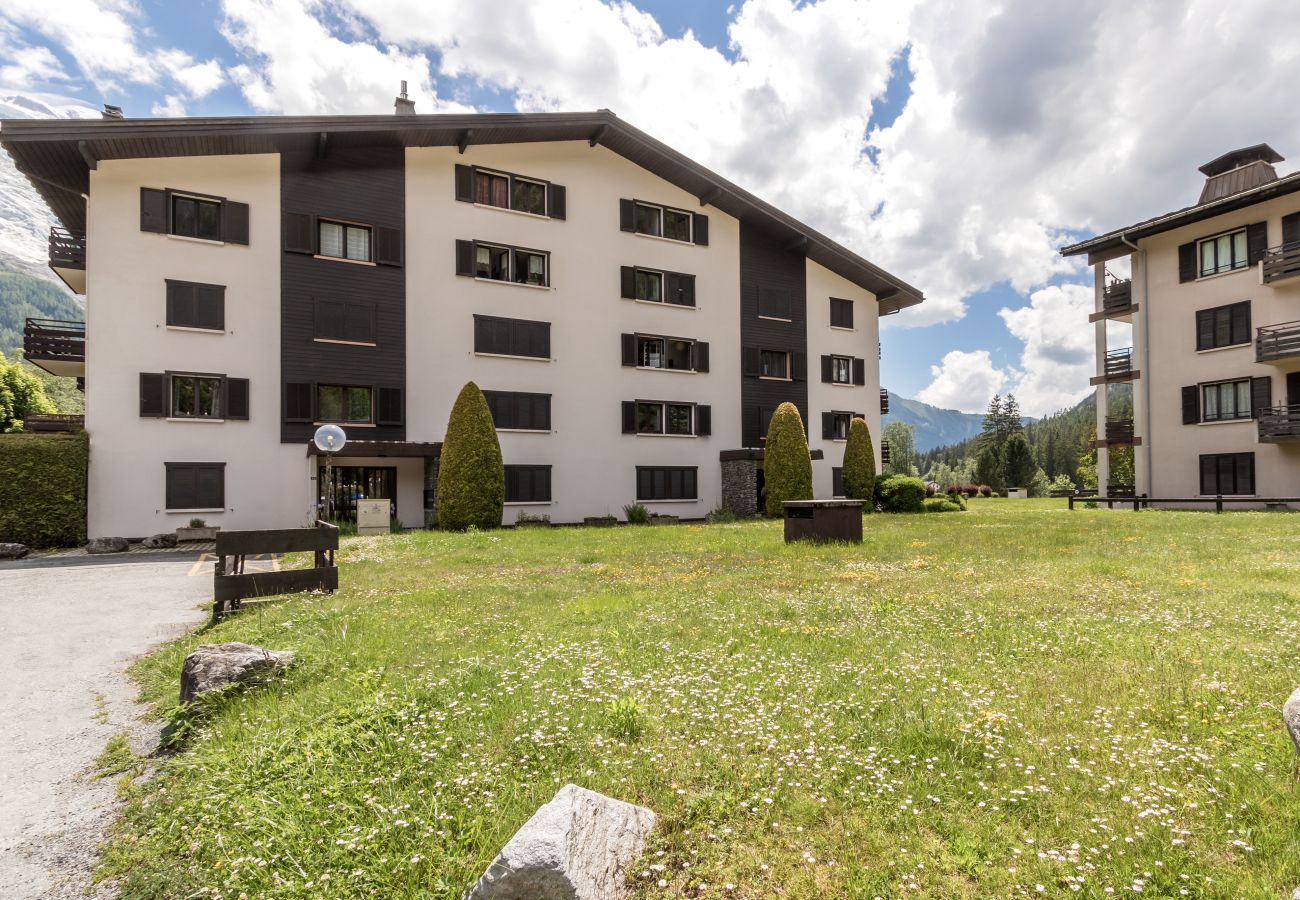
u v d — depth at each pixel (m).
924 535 16.78
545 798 3.32
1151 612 7.15
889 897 2.60
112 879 3.07
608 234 28.30
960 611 7.43
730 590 9.09
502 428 25.52
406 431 23.72
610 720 4.22
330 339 22.47
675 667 5.42
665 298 29.67
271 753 3.89
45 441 18.25
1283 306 25.88
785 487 27.97
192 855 3.13
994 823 3.05
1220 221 27.80
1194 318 28.67
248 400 21.14
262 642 6.61
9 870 3.15
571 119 25.72
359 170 23.19
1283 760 3.54
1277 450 26.06
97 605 9.43
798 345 33.19
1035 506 36.16
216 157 21.03
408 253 23.95
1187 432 28.84
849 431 32.25
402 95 25.66
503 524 25.17
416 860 2.84
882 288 35.66
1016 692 4.71
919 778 3.46
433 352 24.28
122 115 21.11
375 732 4.14
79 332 21.50
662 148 27.83
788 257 33.19
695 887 2.73
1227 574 9.70
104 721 5.03
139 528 19.58
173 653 6.61
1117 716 4.24
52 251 20.59
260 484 21.23
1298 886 2.48
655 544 15.89
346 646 6.24
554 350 26.80
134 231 19.89
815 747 3.83
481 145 25.62
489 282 25.44
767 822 3.14
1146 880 2.60
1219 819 3.03
